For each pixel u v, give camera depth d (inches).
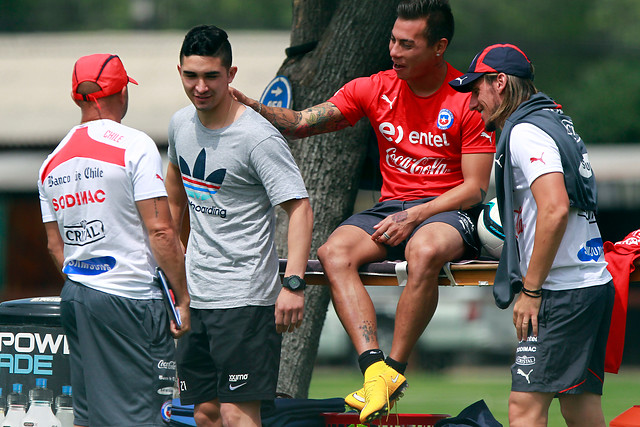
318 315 879.1
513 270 577.6
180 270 584.4
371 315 653.3
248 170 598.2
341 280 661.3
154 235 575.5
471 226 679.7
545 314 573.6
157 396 584.4
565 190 561.3
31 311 656.4
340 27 864.9
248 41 2551.7
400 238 671.8
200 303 608.7
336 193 869.2
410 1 681.0
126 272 578.6
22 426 650.2
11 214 2327.8
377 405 603.2
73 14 5187.0
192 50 583.5
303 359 876.0
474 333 2365.9
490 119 610.5
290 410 682.8
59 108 2185.0
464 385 1905.8
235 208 604.1
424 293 643.5
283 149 599.5
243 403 608.4
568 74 4079.7
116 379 579.8
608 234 2650.1
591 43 4077.3
